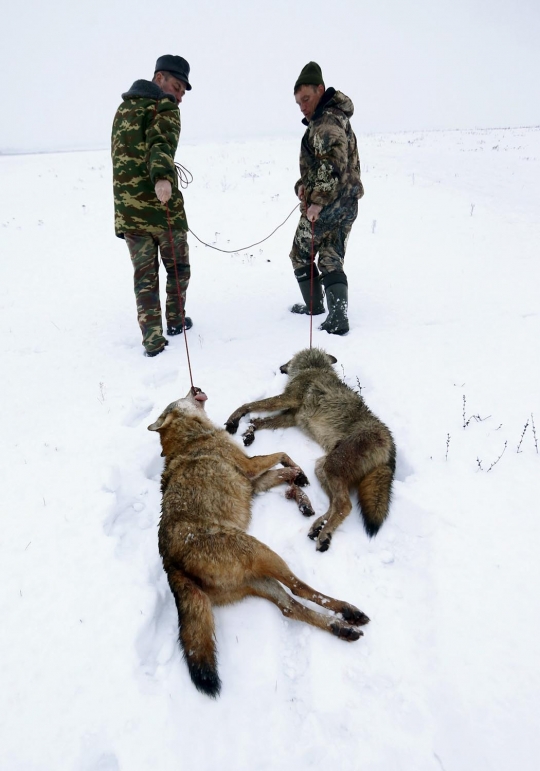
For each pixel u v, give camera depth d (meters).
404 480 3.37
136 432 3.98
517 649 2.14
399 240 9.32
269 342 5.44
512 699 1.97
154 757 1.90
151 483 3.52
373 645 2.30
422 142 23.48
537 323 5.33
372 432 3.41
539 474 3.12
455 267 7.64
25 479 3.47
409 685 2.10
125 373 4.94
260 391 4.54
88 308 7.03
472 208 10.45
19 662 2.26
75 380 4.88
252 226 10.77
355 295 6.80
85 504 3.17
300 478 3.46
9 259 9.59
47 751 1.94
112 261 9.18
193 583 2.50
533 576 2.45
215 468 3.11
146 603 2.51
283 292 7.14
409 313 6.03
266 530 3.06
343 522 3.11
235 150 23.28
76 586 2.62
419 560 2.67
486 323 5.48
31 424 4.18
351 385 4.54
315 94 4.96
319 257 5.58
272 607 2.60
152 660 2.35
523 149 19.16
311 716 2.04
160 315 5.25
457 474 3.21
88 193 15.05
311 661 2.28
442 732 1.91
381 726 1.97
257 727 2.03
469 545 2.65
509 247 8.37
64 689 2.15
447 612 2.33
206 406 4.28
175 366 4.99
